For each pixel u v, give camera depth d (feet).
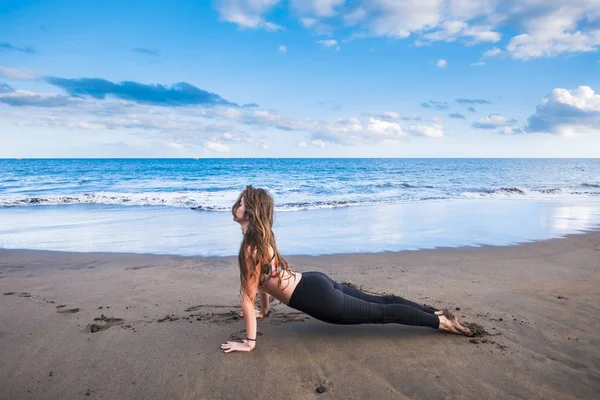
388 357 9.51
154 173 138.51
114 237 27.94
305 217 37.78
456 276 17.28
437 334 10.87
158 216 39.37
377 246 24.44
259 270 9.58
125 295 14.48
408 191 69.15
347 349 9.95
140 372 8.77
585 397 7.77
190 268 18.97
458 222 34.32
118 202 51.52
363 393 7.95
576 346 10.04
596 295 14.30
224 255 22.13
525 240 26.07
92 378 8.51
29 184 86.17
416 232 29.43
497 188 74.49
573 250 22.95
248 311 9.71
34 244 25.39
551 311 12.62
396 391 8.03
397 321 10.24
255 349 9.95
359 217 37.73
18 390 8.03
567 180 104.68
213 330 11.15
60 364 9.11
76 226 33.01
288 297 9.81
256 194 9.61
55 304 13.38
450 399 7.72
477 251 22.85
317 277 9.90
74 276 17.38
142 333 10.90
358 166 216.74
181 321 11.84
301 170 162.81
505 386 8.18
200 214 40.98
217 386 8.22
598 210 42.32
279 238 27.20
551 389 8.07
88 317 12.12
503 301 13.64
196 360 9.35
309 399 7.75
